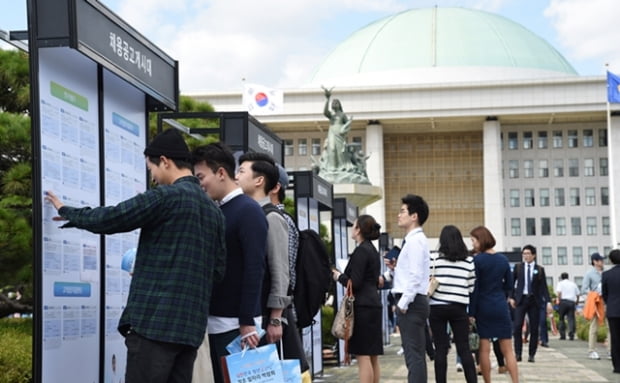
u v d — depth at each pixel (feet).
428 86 285.64
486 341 34.40
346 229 62.28
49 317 18.04
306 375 22.91
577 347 76.54
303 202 45.14
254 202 19.83
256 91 238.07
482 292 34.40
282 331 22.29
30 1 18.02
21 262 43.45
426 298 30.50
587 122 297.94
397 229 304.91
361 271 30.37
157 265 16.51
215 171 19.75
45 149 18.21
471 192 302.86
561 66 335.47
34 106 17.88
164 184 17.47
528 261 57.26
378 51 333.62
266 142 33.65
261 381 18.33
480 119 291.38
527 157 301.43
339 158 154.61
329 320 59.98
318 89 289.94
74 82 19.79
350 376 47.75
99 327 20.67
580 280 295.07
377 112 286.66
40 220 17.81
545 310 76.54
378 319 30.86
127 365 16.42
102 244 20.84
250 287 19.10
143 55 21.99
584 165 298.15
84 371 19.76
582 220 296.92
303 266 23.49
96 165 20.85
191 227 16.71
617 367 49.24
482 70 319.88
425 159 306.14
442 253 32.40
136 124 23.88
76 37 17.94
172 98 24.35
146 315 16.29
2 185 45.55
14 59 50.70
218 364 19.67
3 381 29.63
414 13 356.38
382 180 290.56
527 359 60.64
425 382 30.40
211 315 19.65
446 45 329.52
